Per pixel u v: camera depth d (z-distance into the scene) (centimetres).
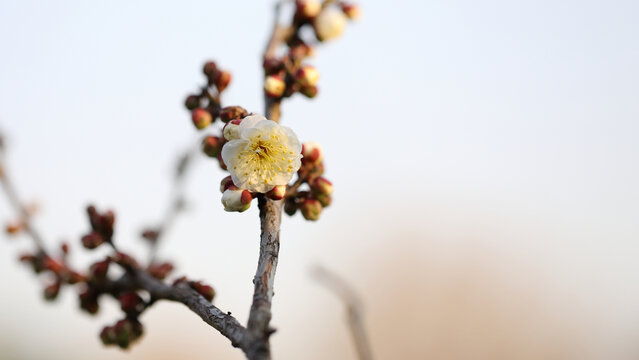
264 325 40
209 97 51
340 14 56
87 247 52
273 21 55
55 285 56
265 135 46
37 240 57
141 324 52
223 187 46
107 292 53
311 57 55
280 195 45
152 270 55
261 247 43
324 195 48
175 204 58
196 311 45
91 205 53
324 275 51
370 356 50
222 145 48
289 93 50
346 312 50
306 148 48
